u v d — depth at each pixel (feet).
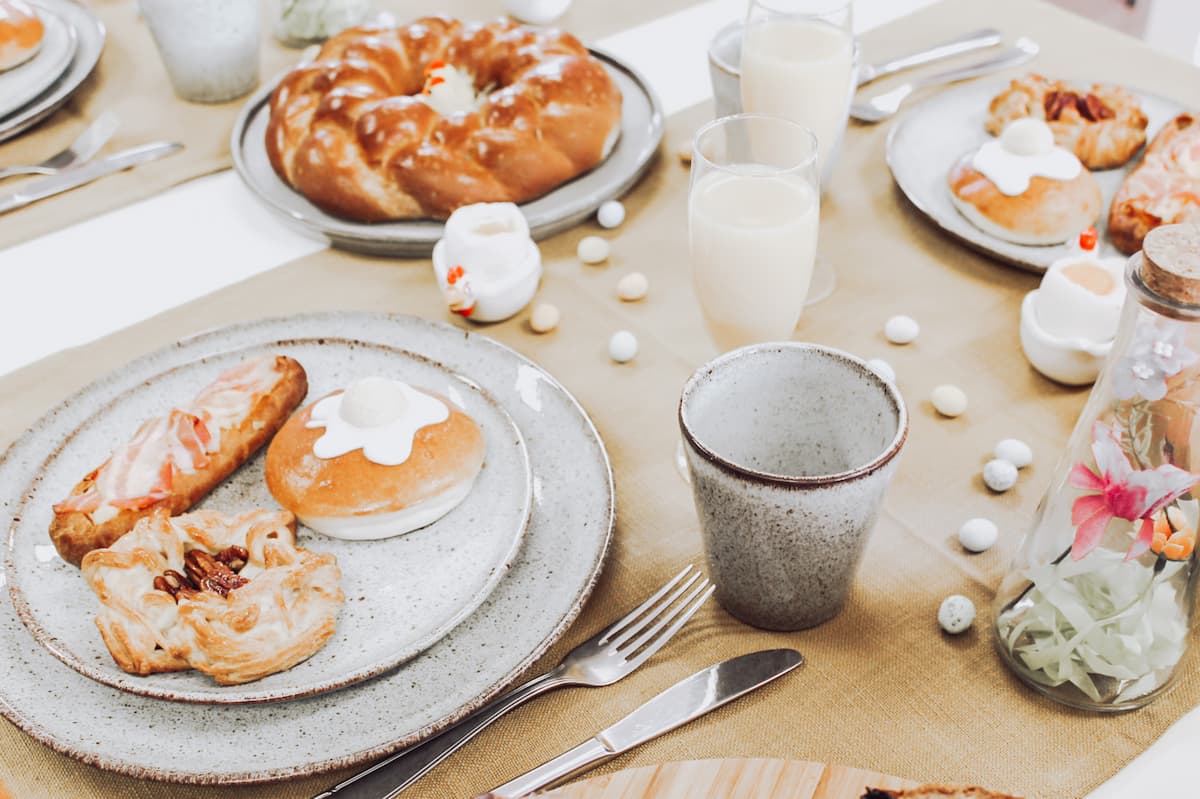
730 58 3.36
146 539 2.37
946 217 3.13
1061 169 3.05
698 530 2.52
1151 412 2.08
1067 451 2.21
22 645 2.31
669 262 3.12
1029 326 2.77
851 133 3.49
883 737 2.21
